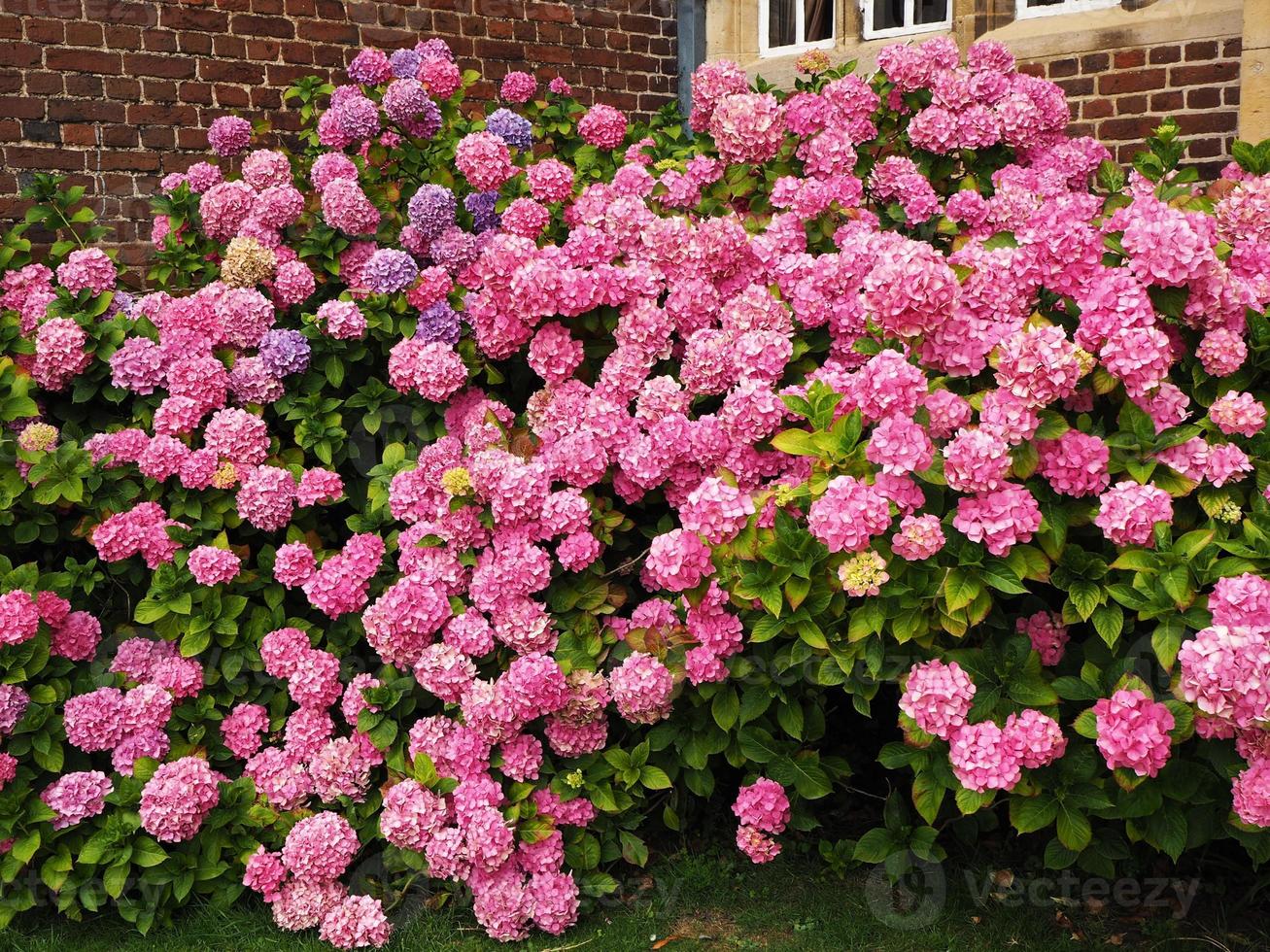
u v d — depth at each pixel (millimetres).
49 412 3838
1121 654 2582
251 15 5348
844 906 2998
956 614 2457
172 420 3578
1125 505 2365
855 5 6531
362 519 3521
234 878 3162
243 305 3812
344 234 4324
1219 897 2939
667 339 3312
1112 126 5539
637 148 4605
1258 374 2592
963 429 2404
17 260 4441
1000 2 5973
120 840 3018
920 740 2559
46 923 3119
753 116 3682
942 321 2594
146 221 5117
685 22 7000
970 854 3154
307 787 3217
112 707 3164
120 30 4984
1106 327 2451
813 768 2926
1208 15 5207
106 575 3633
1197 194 3264
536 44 6371
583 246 3422
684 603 3137
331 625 3561
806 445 2666
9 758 3027
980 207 3652
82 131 4918
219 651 3418
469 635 3074
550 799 3070
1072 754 2535
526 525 3160
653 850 3311
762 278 3465
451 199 4113
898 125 4141
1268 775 2203
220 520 3541
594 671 3082
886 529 2514
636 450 3080
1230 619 2189
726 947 2869
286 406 3742
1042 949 2764
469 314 3668
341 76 5652
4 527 3494
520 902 2912
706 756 3057
